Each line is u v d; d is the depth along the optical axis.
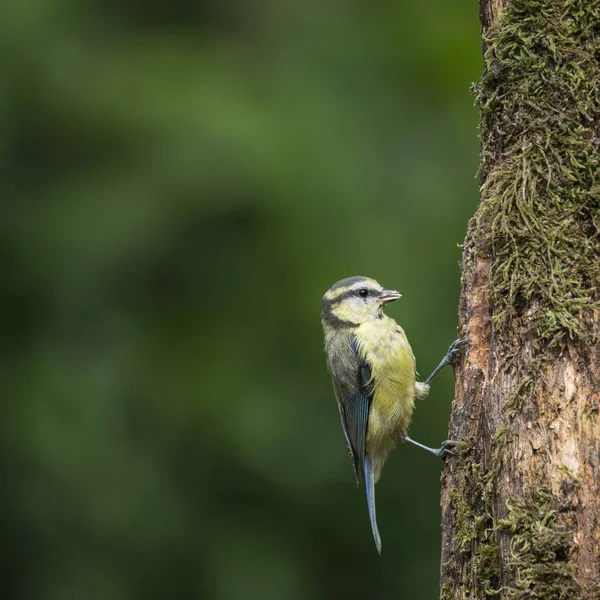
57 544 13.17
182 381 13.74
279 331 13.84
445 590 6.59
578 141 6.16
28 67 14.36
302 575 13.27
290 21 16.03
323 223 13.88
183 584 13.17
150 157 13.85
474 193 14.75
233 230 13.88
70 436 13.39
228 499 13.59
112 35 15.34
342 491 13.44
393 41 15.83
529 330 6.05
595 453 5.68
